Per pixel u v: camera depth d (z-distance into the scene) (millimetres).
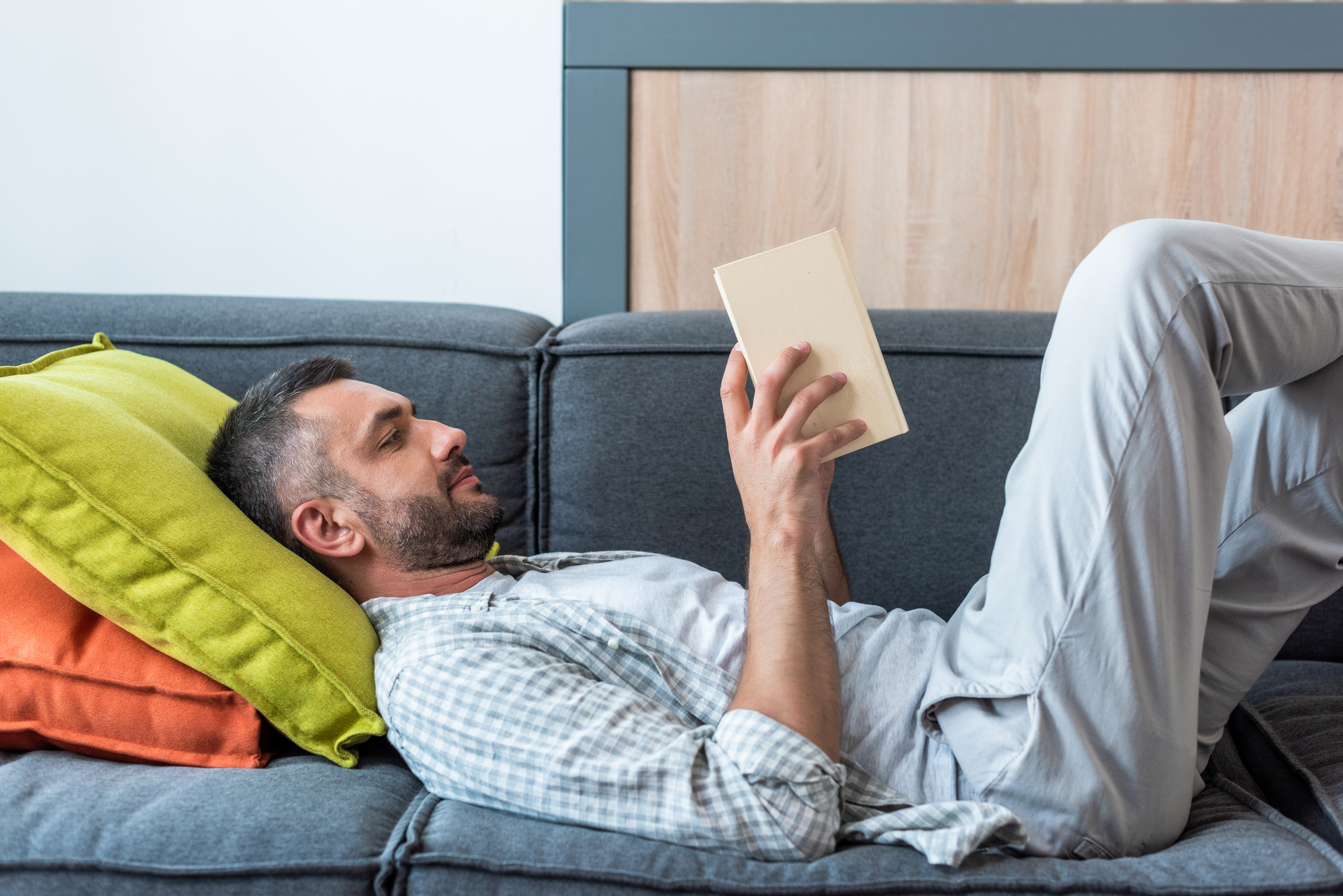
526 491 1194
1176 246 676
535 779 652
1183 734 676
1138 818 672
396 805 707
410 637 777
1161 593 664
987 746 685
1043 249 1460
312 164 1461
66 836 609
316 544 877
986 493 1146
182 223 1468
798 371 763
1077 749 658
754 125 1448
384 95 1450
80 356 997
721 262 1477
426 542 895
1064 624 665
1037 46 1403
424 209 1469
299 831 621
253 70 1446
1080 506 670
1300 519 803
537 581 917
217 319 1185
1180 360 668
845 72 1438
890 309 1236
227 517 801
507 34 1434
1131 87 1419
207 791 663
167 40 1438
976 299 1477
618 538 1169
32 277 1474
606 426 1164
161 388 987
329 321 1192
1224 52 1387
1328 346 720
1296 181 1425
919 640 861
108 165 1456
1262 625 808
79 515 721
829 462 1015
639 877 584
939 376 1157
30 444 707
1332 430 774
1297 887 578
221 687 748
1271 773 804
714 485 1163
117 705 741
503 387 1176
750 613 729
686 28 1417
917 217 1463
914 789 753
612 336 1192
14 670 738
